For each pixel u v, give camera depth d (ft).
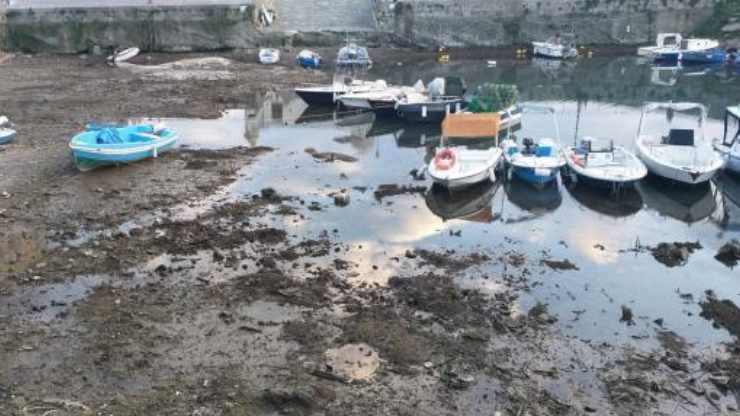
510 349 39.86
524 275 50.26
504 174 75.46
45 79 132.36
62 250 52.65
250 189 68.80
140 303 44.50
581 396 35.68
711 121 104.01
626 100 127.75
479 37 195.72
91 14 173.17
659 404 35.24
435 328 41.86
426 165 78.64
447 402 34.86
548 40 196.34
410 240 56.59
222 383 36.01
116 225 58.08
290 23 189.16
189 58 163.73
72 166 74.13
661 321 43.80
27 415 32.81
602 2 200.23
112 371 36.91
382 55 181.06
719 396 35.96
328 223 59.72
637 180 70.13
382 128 100.78
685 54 176.76
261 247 53.83
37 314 42.96
